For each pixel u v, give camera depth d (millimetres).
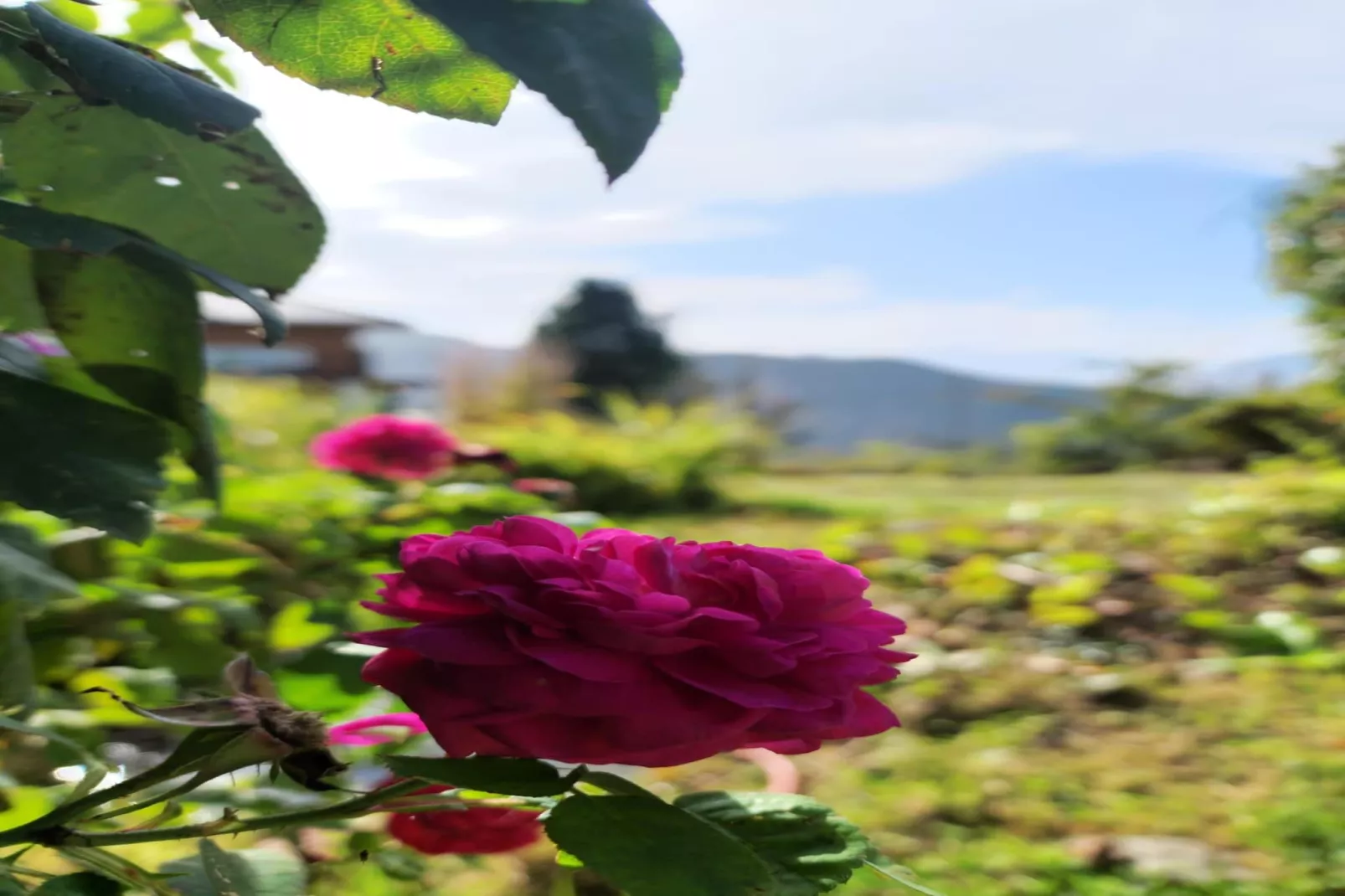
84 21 846
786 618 516
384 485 3139
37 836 582
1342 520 3998
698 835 500
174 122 549
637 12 508
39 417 578
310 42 604
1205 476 7266
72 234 552
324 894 1211
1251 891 1490
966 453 8562
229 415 4609
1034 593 3277
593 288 12555
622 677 445
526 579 479
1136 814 1778
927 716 2264
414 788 578
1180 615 3105
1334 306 5844
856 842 578
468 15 490
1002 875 1554
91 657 1357
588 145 494
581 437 6250
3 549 772
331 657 1296
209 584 1646
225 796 1030
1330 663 2682
